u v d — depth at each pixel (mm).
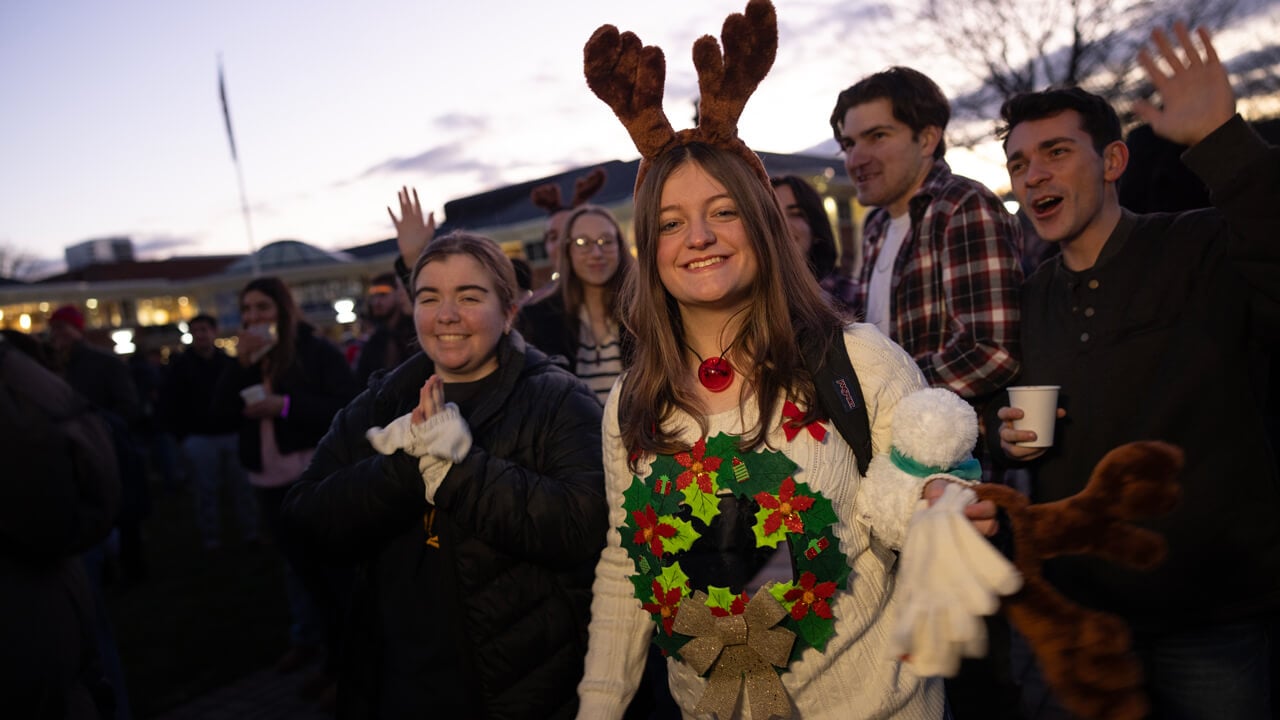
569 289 3311
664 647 1424
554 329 3307
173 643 4746
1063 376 1881
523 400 1987
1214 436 1666
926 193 2471
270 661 4355
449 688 1850
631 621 1554
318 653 4305
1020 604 1044
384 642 1922
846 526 1318
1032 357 1990
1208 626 1696
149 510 4961
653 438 1417
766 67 1395
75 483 1967
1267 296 1626
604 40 1411
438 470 1763
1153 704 1800
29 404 1879
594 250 3207
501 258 2082
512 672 1829
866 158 2623
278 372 3988
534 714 1828
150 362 11469
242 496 6883
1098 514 1055
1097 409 1803
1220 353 1678
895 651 997
